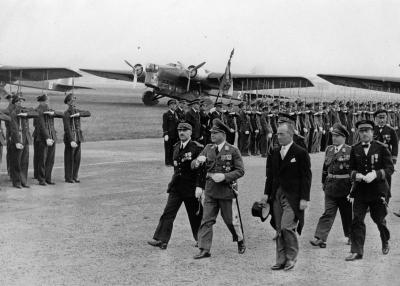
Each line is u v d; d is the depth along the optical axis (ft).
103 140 89.51
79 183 47.96
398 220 35.55
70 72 161.79
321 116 81.46
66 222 32.99
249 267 24.82
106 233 30.53
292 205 24.38
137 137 95.40
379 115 37.37
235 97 179.73
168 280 22.79
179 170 27.48
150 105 179.83
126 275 23.34
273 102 77.82
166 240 27.63
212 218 26.48
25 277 22.80
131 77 204.03
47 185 46.55
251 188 46.62
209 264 25.22
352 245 26.32
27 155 45.27
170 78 165.07
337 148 29.12
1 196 41.19
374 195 26.23
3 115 43.34
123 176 52.26
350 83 142.72
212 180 26.37
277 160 24.90
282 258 24.57
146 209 37.11
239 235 26.76
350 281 22.89
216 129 26.48
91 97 269.64
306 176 24.40
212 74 164.76
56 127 109.91
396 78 135.44
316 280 23.00
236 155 26.27
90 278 22.84
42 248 27.27
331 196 28.94
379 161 26.37
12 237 29.27
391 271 24.36
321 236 28.71
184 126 27.40
